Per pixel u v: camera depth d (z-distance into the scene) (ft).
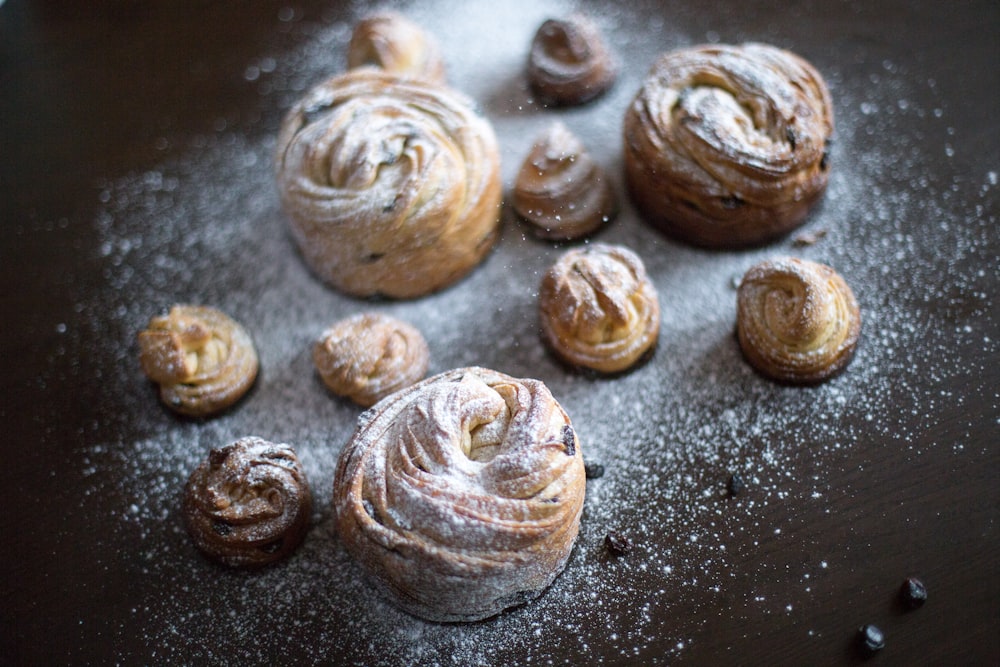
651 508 1.48
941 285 1.63
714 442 1.53
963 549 1.42
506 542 1.29
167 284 1.77
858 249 1.68
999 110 1.81
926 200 1.72
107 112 2.01
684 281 1.68
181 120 1.98
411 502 1.30
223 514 1.45
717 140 1.60
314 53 2.05
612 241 1.73
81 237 1.84
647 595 1.41
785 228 1.69
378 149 1.64
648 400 1.57
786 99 1.64
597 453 1.53
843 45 1.92
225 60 2.06
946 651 1.35
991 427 1.51
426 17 2.07
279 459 1.50
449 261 1.67
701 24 1.98
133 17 2.15
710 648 1.37
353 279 1.69
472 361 1.63
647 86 1.70
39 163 1.95
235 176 1.90
